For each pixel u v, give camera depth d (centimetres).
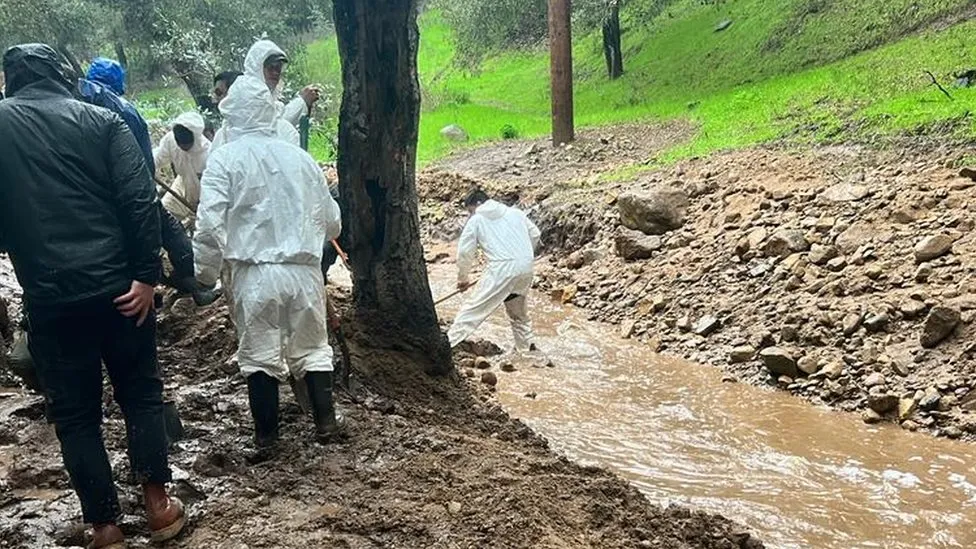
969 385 705
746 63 2289
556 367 875
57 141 358
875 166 1125
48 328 363
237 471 472
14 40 1781
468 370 838
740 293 959
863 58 1794
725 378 820
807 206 1062
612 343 952
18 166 353
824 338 823
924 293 811
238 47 1936
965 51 1552
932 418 688
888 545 512
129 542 397
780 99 1689
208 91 1753
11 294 784
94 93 545
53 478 455
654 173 1427
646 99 2378
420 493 458
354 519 422
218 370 625
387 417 571
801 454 649
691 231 1153
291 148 482
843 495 579
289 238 471
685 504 566
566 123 1903
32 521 411
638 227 1191
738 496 579
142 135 581
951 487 586
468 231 902
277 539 403
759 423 713
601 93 2627
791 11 2366
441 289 1216
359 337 686
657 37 2862
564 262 1262
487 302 891
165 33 1892
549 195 1505
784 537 522
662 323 968
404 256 692
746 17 2555
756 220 1085
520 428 654
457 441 550
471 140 2270
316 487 458
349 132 671
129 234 368
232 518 421
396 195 680
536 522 437
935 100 1318
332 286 837
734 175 1242
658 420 725
